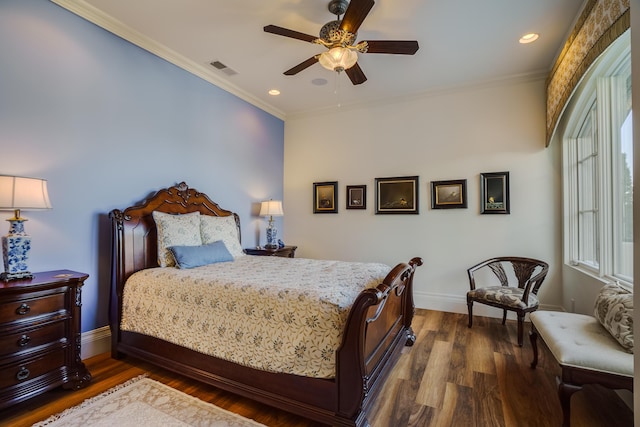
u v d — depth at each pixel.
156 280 2.38
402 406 1.92
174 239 2.80
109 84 2.70
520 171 3.57
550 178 3.45
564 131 3.25
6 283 1.87
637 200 1.01
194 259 2.70
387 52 2.39
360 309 1.54
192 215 3.13
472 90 3.80
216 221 3.34
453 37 2.80
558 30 2.68
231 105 3.99
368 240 4.38
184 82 3.37
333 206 4.61
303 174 4.86
